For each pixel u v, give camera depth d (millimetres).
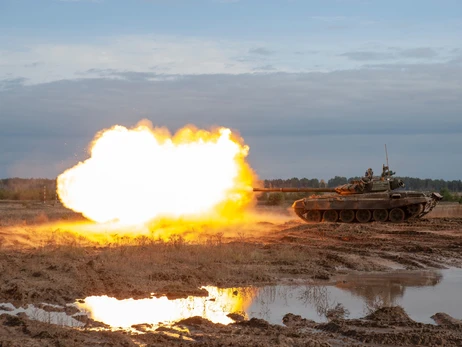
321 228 35656
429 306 16953
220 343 12680
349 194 40844
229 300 17641
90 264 21719
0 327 13961
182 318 15477
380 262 24391
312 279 20875
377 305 17062
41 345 12406
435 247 28047
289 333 13812
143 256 23875
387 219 39719
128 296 17812
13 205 60812
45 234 31328
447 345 12953
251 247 26891
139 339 13312
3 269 20672
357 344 13117
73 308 16250
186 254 24484
